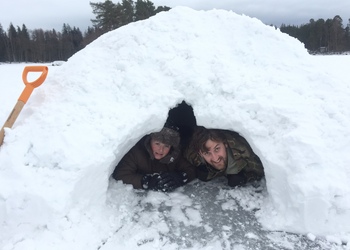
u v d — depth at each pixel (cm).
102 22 2680
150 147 272
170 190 270
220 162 260
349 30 4169
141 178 271
